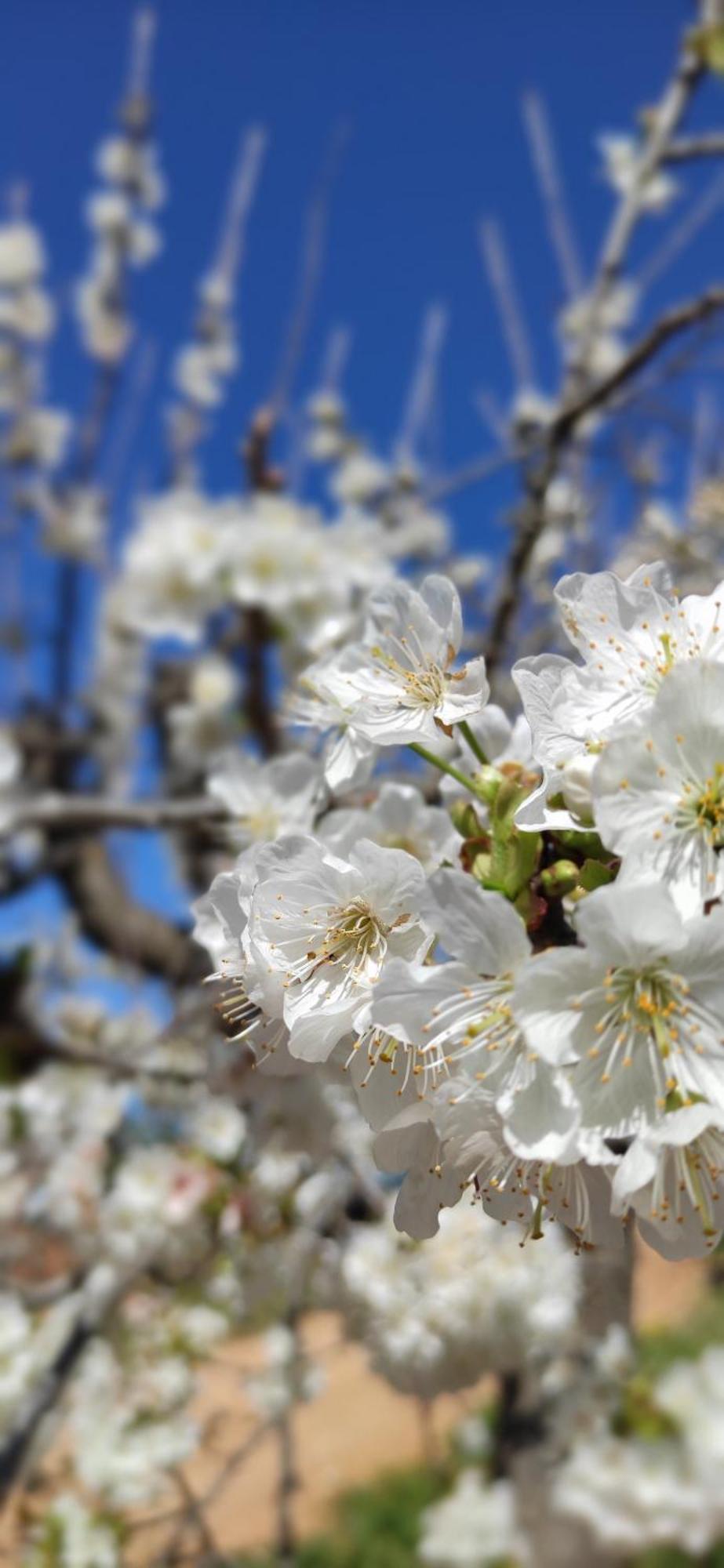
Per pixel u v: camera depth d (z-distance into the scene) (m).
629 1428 0.73
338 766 0.27
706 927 0.20
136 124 1.19
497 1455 0.82
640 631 0.23
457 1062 0.22
